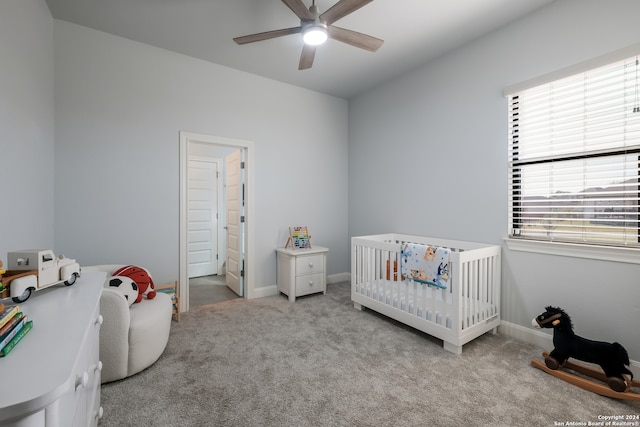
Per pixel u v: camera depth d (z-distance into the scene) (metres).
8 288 1.01
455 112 2.87
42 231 2.17
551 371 1.91
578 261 2.12
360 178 4.09
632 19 1.86
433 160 3.10
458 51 2.83
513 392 1.74
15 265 1.08
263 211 3.59
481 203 2.68
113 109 2.68
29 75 1.91
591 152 2.07
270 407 1.60
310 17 1.89
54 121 2.43
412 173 3.33
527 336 2.38
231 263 3.92
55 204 2.44
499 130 2.54
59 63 2.45
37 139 2.06
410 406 1.61
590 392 1.73
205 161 4.78
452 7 2.25
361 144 4.07
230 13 2.35
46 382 0.57
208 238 4.83
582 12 2.05
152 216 2.88
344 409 1.59
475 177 2.72
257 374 1.92
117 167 2.71
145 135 2.83
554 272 2.24
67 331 0.81
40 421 0.57
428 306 2.41
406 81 3.39
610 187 2.01
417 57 3.02
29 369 0.62
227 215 4.08
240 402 1.64
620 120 1.95
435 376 1.90
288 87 3.74
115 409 1.57
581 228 2.14
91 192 2.59
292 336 2.47
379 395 1.71
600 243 2.05
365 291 3.00
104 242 2.66
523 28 2.36
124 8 2.29
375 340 2.40
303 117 3.88
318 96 4.01
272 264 3.68
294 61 3.14
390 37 2.65
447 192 2.97
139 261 2.82
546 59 2.23
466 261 2.21
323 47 2.83
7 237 1.57
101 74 2.62
